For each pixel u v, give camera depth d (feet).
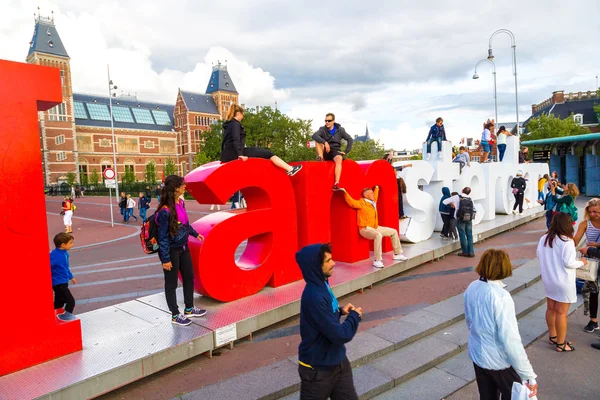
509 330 8.74
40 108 13.94
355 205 25.03
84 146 254.68
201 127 288.71
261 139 166.81
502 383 9.06
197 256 17.51
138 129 280.31
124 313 17.46
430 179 35.09
